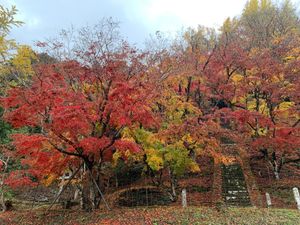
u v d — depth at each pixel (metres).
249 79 19.97
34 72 14.62
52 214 15.23
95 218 13.32
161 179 21.25
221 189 19.19
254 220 12.15
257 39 28.41
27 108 11.94
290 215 12.93
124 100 12.94
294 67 19.03
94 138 12.87
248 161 23.39
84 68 13.90
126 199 20.05
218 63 22.44
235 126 22.38
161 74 18.70
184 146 17.53
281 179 20.75
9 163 20.30
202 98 24.03
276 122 20.53
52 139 13.45
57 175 16.42
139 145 15.85
